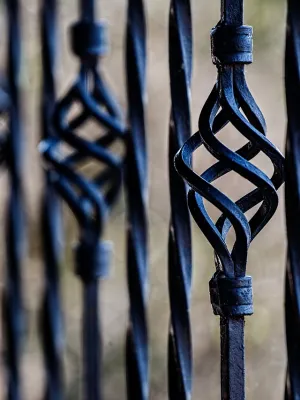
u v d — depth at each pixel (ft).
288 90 2.61
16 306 4.14
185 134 2.78
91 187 3.39
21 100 4.09
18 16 4.08
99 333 3.49
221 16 2.51
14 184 4.06
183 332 2.78
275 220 7.81
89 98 3.31
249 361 7.66
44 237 3.91
